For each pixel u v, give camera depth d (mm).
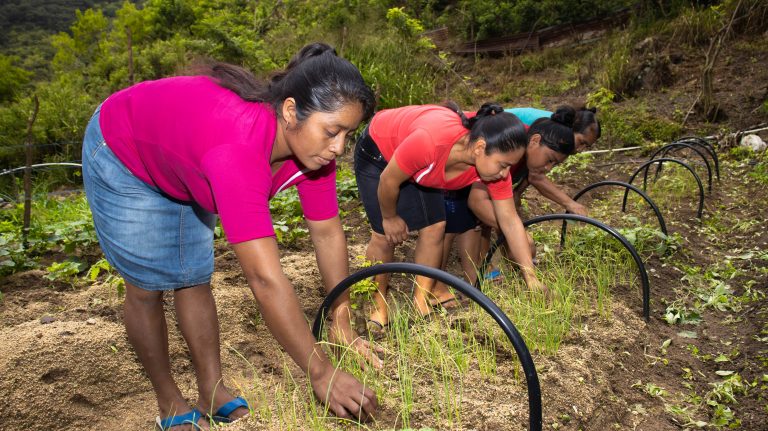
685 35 13531
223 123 2045
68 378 2945
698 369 3531
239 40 13328
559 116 3938
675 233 5492
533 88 14570
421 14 20562
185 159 2107
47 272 4551
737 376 3352
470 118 3389
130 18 28875
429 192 3684
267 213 2078
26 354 2939
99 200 2314
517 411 2711
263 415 2602
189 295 2553
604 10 17172
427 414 2676
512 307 3611
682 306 4273
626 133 10305
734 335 3928
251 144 2035
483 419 2652
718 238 5801
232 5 20688
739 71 12023
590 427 2822
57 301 4031
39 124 14961
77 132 15023
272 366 3295
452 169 3578
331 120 2045
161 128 2123
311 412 2641
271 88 2125
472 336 3254
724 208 6676
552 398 2861
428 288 3836
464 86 14016
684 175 7711
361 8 14047
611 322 3766
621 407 3031
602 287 4035
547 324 3377
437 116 3416
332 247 2875
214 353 2639
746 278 4797
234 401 2613
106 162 2273
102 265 4312
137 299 2455
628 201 6941
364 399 2361
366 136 3727
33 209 6773
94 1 149000
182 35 26922
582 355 3277
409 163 3303
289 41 14305
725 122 10516
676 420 3012
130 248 2320
